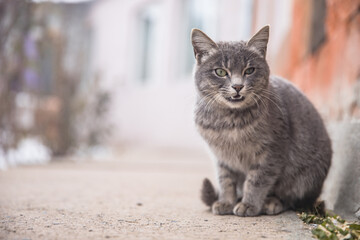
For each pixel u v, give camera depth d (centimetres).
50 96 187
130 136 307
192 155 216
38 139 177
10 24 141
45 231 55
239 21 210
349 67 82
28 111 173
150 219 63
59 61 187
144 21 314
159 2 287
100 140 207
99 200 77
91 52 360
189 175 120
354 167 71
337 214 70
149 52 309
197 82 75
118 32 328
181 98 254
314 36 100
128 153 236
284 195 74
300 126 72
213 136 71
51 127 182
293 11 118
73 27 212
